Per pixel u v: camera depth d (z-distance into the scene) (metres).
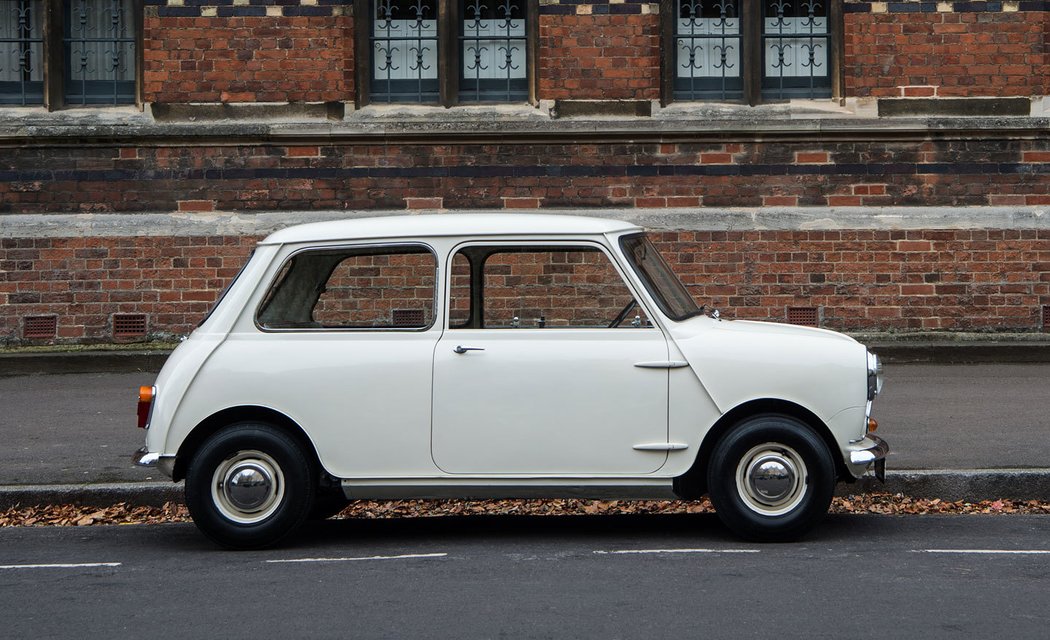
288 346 8.87
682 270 17.39
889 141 17.41
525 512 10.41
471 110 17.67
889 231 17.36
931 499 10.34
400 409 8.76
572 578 7.82
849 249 17.38
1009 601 7.11
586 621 6.81
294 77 17.56
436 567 8.22
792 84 17.84
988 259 17.38
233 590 7.68
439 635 6.61
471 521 10.01
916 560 8.17
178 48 17.52
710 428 8.71
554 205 17.55
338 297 8.95
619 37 17.50
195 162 17.55
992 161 17.44
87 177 17.52
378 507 10.54
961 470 10.40
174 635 6.71
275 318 8.95
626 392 8.70
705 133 17.41
